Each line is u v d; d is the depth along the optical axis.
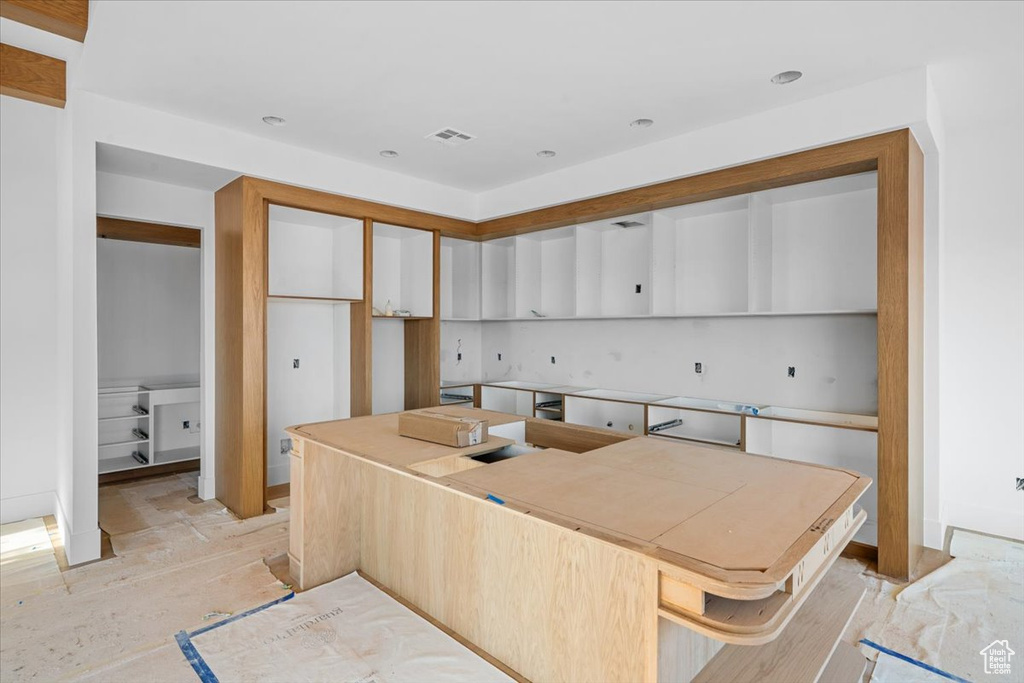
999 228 3.44
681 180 3.75
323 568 2.82
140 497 4.25
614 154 4.05
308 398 4.79
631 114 3.30
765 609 1.23
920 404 3.11
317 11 2.23
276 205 3.95
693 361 4.44
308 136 3.71
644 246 4.76
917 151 3.00
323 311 4.88
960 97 3.03
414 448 2.25
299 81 2.88
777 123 3.20
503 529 2.10
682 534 1.34
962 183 3.56
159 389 5.09
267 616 2.48
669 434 4.34
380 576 2.80
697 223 4.41
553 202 4.52
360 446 2.29
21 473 3.85
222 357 4.05
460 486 1.72
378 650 2.22
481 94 3.03
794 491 1.67
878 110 2.83
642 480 1.78
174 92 3.03
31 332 3.88
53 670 2.11
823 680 1.99
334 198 4.21
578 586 1.83
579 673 1.84
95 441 3.11
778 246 3.97
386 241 5.33
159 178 3.79
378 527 2.80
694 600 1.24
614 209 4.16
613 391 4.98
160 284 5.49
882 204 2.87
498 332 6.11
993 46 2.49
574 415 4.98
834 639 1.90
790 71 2.75
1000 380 3.46
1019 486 3.42
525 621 2.03
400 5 2.18
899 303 2.83
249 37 2.44
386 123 3.47
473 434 2.29
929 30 2.36
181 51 2.57
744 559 1.19
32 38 2.72
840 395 3.70
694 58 2.62
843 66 2.70
